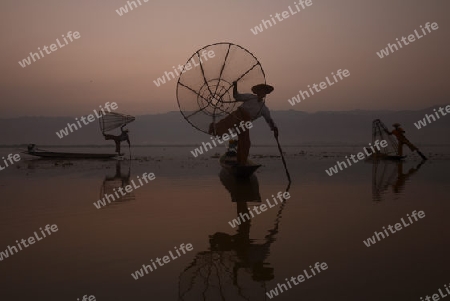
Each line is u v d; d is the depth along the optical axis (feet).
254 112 37.63
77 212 23.39
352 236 17.34
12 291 11.03
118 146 89.66
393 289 11.04
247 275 12.41
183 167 60.64
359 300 10.30
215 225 19.75
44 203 26.63
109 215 22.44
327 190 33.01
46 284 11.59
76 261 13.88
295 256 14.37
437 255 14.37
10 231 18.49
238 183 38.42
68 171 53.16
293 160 81.92
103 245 16.01
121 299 10.47
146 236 17.46
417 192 31.53
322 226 19.35
